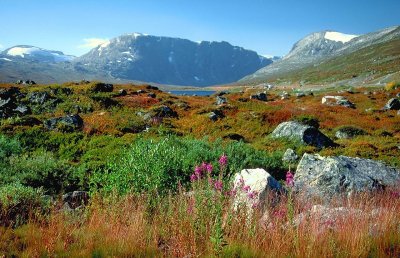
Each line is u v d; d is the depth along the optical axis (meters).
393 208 8.15
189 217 7.20
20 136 22.00
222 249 6.39
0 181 12.62
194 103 47.88
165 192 10.89
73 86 48.25
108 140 22.66
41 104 36.91
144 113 36.19
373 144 25.25
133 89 58.41
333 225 7.52
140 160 12.38
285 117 34.81
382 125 37.56
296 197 8.84
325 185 12.27
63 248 6.79
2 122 25.78
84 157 19.06
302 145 24.53
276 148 23.58
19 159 16.09
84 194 11.77
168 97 53.56
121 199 9.14
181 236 6.62
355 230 7.02
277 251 6.44
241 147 18.83
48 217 8.38
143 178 11.23
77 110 36.22
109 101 39.94
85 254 6.62
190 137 26.27
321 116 39.72
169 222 7.54
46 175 14.16
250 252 6.43
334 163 12.84
